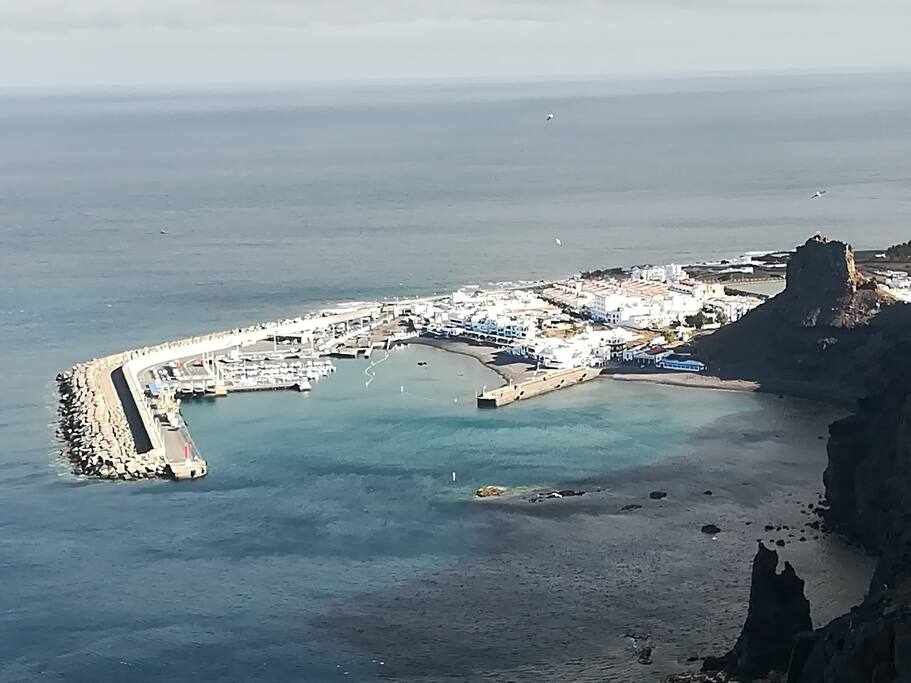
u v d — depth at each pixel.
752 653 184.38
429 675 194.12
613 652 197.88
